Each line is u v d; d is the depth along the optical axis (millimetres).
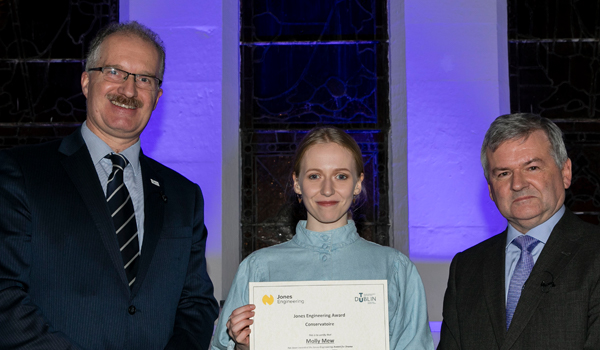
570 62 3812
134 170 1934
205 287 1973
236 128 3740
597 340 1604
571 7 3869
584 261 1705
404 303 1857
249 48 3908
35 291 1646
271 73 3904
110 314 1688
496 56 3514
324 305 1690
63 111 3801
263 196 3779
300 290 1698
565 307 1667
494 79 3486
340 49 3906
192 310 1900
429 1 3576
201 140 3432
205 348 1858
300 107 3873
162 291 1810
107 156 1864
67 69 3836
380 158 3791
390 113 3789
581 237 1769
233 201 3611
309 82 3896
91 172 1794
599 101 3771
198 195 2086
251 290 1702
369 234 3709
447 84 3486
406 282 1877
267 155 3824
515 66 3801
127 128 1842
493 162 1826
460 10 3561
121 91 1820
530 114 1864
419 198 3371
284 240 3727
